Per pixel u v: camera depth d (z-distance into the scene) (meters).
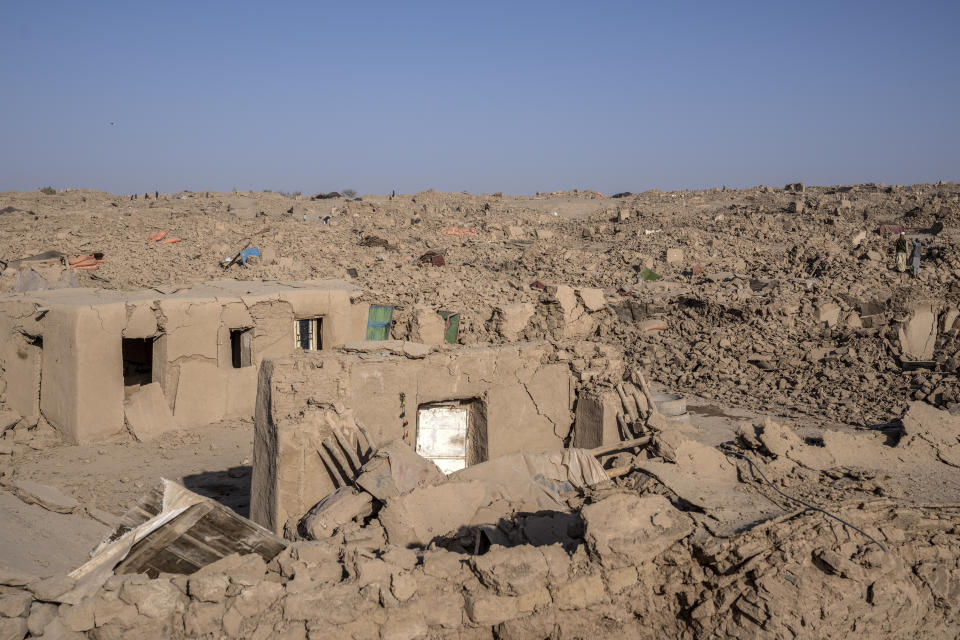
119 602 5.39
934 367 16.39
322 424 8.46
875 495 7.75
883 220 41.75
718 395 16.56
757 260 32.56
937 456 8.99
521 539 7.01
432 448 10.84
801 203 46.41
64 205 47.88
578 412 11.42
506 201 64.44
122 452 12.82
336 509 7.18
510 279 29.95
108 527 9.52
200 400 14.41
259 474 8.90
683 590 6.36
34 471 11.76
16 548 8.25
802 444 8.80
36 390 13.83
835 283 24.34
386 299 18.34
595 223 47.50
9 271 22.66
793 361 18.27
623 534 6.23
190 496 6.02
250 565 5.96
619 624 6.15
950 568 7.07
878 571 6.42
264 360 9.04
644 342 20.52
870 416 14.09
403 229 43.25
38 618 5.25
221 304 14.55
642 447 9.63
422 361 10.14
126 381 15.66
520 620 5.88
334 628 5.49
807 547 6.43
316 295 15.91
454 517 7.46
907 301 19.89
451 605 5.80
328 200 62.03
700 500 7.23
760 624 6.02
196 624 5.39
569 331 18.28
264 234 35.75
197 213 42.16
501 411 10.88
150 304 13.77
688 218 46.81
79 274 25.00
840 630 6.14
